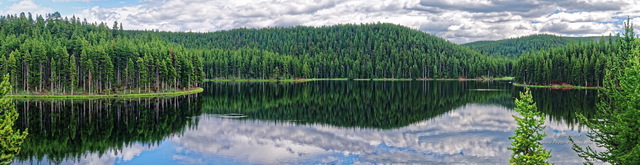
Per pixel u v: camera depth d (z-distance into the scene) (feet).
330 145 139.23
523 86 506.89
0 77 338.75
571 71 483.10
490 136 150.10
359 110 247.91
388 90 436.76
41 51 348.79
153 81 406.62
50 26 650.02
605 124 93.50
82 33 638.94
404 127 176.14
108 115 222.69
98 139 156.35
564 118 195.11
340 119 205.77
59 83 352.28
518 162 88.28
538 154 86.43
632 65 82.89
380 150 130.11
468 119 199.00
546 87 472.85
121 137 159.63
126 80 369.91
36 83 347.56
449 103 286.05
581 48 567.18
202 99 324.80
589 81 459.73
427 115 217.97
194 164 116.88
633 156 75.10
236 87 495.41
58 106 265.75
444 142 140.36
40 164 121.08
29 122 196.75
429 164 111.55
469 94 368.48
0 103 77.05
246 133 164.55
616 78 90.58
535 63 521.24
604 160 90.17
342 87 498.69
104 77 359.87
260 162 116.78
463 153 123.65
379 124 186.80
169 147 139.54
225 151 132.26
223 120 203.72
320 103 294.05
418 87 495.41
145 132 169.89
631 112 77.77
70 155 131.64
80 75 387.75
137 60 372.99
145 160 123.44
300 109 255.09
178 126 184.44
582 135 148.05
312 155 124.77
